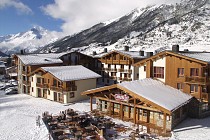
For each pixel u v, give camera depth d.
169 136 27.98
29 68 56.31
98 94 37.62
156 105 29.09
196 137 27.73
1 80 83.50
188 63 35.72
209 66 35.28
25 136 28.36
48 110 40.47
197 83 34.66
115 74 65.19
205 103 36.16
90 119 32.78
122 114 34.31
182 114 34.12
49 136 26.91
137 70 61.00
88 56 70.56
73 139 26.31
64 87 45.84
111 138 27.34
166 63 38.22
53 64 60.28
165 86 37.44
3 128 31.44
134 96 31.50
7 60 116.44
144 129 30.61
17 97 53.38
